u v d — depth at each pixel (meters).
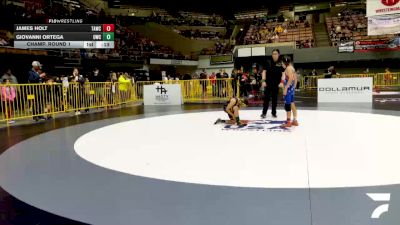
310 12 40.84
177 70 34.50
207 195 3.49
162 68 31.91
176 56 32.19
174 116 10.54
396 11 16.89
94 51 25.16
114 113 12.16
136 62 27.42
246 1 40.12
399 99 14.66
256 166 4.52
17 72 18.20
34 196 3.59
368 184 3.68
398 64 29.03
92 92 13.60
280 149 5.47
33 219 3.02
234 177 4.07
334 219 2.83
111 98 14.93
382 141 5.92
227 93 17.52
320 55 29.73
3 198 3.55
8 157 5.46
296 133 6.86
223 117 9.95
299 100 15.64
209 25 40.12
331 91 14.16
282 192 3.51
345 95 14.00
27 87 10.70
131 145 6.14
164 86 15.48
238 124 8.16
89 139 6.93
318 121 8.45
